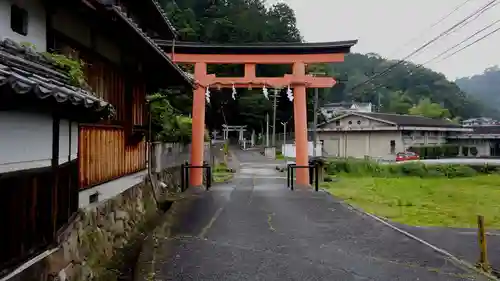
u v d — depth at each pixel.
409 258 7.09
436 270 6.46
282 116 50.88
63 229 4.79
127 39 7.10
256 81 16.80
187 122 19.47
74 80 4.80
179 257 6.97
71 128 5.08
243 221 10.15
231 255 7.12
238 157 41.34
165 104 13.76
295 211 11.69
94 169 6.90
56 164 4.44
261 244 7.89
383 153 37.94
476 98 87.25
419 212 12.78
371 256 7.18
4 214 3.24
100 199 7.19
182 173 16.44
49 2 5.56
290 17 53.88
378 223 10.08
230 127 48.94
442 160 34.62
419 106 63.31
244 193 15.48
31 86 2.94
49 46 5.62
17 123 3.46
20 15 5.07
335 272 6.30
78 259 5.24
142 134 10.04
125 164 9.02
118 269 6.27
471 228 9.84
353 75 68.75
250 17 46.38
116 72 8.29
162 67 9.63
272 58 16.64
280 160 37.97
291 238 8.41
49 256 4.20
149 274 6.08
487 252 7.54
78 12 5.87
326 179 23.20
